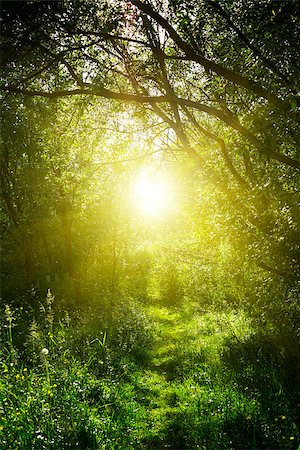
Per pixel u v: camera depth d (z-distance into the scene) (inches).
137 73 387.5
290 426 303.4
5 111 577.9
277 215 316.8
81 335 508.1
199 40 344.2
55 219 864.9
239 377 390.3
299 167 245.0
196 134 485.1
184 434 316.5
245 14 275.3
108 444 280.7
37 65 341.4
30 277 872.3
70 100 459.8
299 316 344.8
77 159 545.6
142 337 549.3
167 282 857.5
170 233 681.0
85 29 301.9
